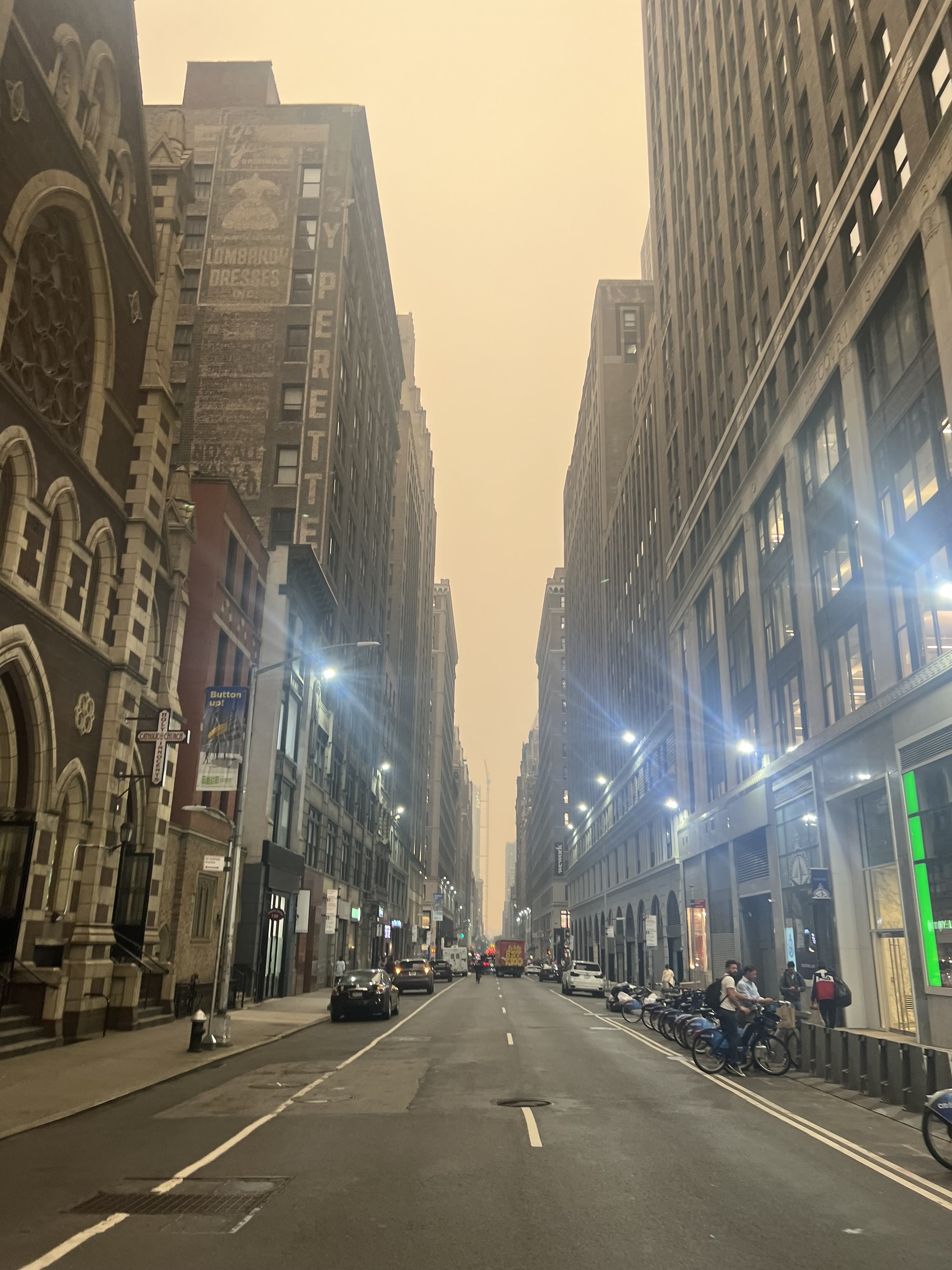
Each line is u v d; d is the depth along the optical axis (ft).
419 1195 26.81
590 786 307.99
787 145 105.70
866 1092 47.16
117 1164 30.73
